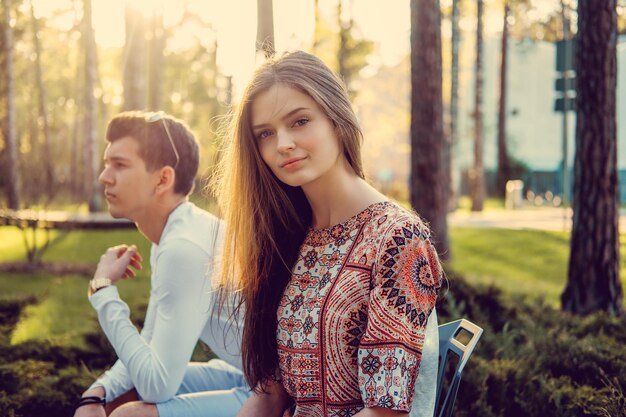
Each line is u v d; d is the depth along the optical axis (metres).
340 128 1.76
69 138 36.91
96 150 20.09
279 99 1.75
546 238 14.71
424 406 1.70
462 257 12.44
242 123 1.84
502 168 34.69
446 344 1.97
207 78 43.44
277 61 1.81
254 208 1.92
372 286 1.65
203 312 2.36
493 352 3.67
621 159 28.50
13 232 16.22
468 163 40.78
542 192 36.62
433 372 1.72
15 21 23.58
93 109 20.27
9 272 10.09
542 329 4.05
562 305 5.92
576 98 5.79
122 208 2.57
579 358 3.39
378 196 1.78
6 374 3.37
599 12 5.54
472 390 3.03
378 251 1.64
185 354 2.33
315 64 1.79
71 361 3.99
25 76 34.00
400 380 1.58
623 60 28.52
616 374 3.23
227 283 2.04
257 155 1.86
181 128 2.61
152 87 22.00
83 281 9.33
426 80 8.61
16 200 17.97
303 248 1.84
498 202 33.12
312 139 1.73
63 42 35.12
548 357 3.44
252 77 1.82
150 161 2.53
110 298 2.41
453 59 20.17
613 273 5.71
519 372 3.14
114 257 2.53
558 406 2.90
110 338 2.38
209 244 2.40
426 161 8.73
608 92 5.63
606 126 5.66
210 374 2.65
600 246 5.70
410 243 1.63
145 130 2.54
